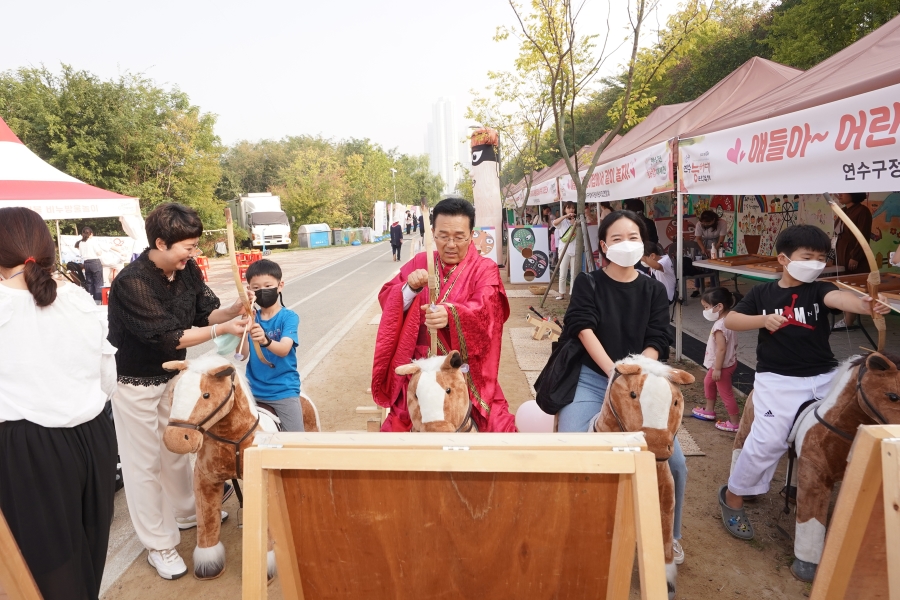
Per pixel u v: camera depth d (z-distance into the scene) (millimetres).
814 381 3312
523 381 6906
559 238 12641
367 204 57031
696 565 3332
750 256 8391
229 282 19172
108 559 3619
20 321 2260
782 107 4930
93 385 2471
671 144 6551
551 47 8961
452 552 1766
